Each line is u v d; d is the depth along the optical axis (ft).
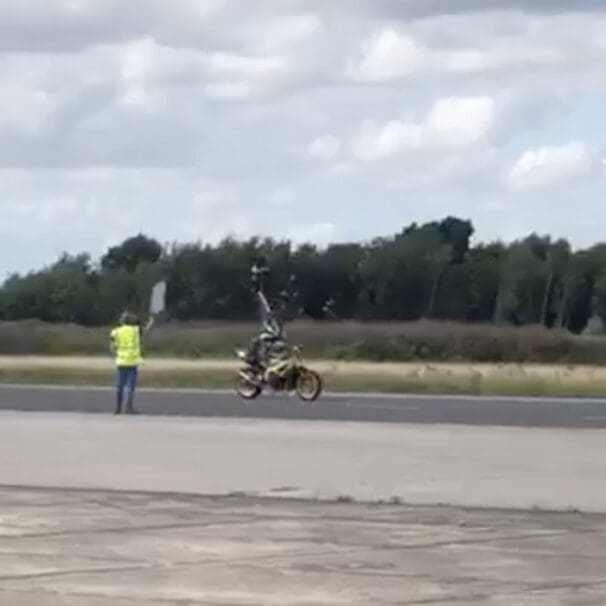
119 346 282.56
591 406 307.99
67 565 115.14
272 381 335.88
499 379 435.94
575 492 158.71
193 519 140.26
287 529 133.90
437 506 149.07
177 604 99.86
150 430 234.17
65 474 176.14
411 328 628.28
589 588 105.81
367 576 110.22
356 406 307.17
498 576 110.42
